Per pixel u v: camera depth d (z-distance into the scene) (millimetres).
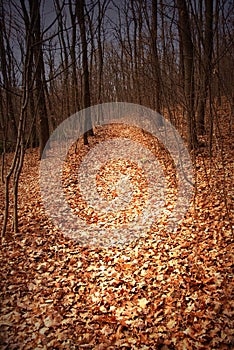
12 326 3369
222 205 5480
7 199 5293
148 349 3006
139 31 10062
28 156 12266
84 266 4594
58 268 4523
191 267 4129
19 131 5168
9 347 3096
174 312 3416
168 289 3816
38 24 8109
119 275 4293
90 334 3270
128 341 3139
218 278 3742
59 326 3391
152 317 3416
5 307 3664
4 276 4254
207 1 6551
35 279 4234
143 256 4719
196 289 3674
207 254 4312
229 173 6562
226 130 9250
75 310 3648
